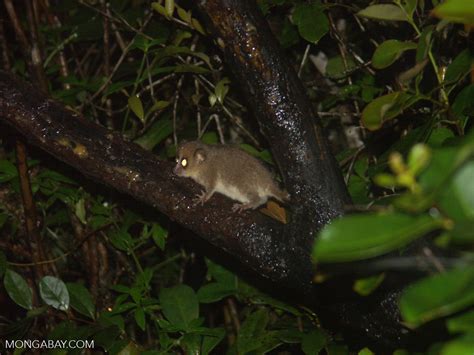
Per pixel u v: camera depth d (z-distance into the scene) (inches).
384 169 233.0
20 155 307.6
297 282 207.0
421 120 285.9
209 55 356.5
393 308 192.9
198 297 285.9
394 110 194.9
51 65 387.2
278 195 259.6
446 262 103.3
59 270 366.9
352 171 323.0
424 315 80.4
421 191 85.6
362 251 81.6
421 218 84.4
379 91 306.2
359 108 350.9
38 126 223.1
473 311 89.7
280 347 333.4
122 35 398.9
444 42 293.0
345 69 325.4
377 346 263.1
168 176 226.2
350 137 358.6
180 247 378.3
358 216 86.7
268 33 192.5
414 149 87.4
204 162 266.1
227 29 190.7
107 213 322.7
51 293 288.0
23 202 318.7
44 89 333.1
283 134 192.9
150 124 363.3
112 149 225.9
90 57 417.1
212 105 305.4
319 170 193.0
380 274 120.7
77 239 345.7
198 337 261.4
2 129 340.2
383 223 83.8
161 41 311.4
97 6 377.7
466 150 79.1
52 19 402.0
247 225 211.0
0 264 286.5
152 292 388.5
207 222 218.1
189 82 378.3
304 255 199.5
